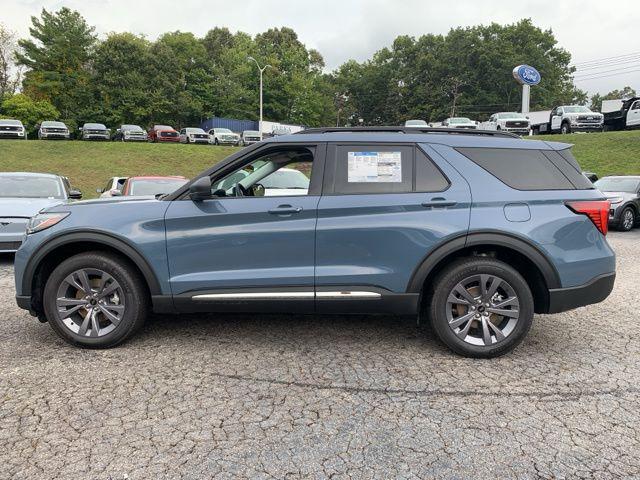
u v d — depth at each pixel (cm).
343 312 385
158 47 5994
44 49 5447
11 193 877
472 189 379
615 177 1391
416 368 364
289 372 356
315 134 399
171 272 383
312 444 262
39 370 354
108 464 243
